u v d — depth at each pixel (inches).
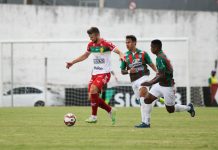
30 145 834.2
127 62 1350.9
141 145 837.2
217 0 3341.5
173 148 802.8
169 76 1146.0
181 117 1546.5
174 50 3051.2
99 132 1045.8
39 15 3075.8
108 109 1235.2
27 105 2753.4
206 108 2145.7
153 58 2871.6
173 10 3129.9
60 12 3085.6
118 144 848.9
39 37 3075.8
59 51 2992.1
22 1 3230.8
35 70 2989.7
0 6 3068.4
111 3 3331.7
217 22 3152.1
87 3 3314.5
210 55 3139.8
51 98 2736.2
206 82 3122.5
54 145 834.8
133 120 1411.2
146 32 3115.2
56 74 2982.3
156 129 1119.0
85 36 3093.0
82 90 2669.8
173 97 1167.0
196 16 3144.7
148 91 1187.3
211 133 1034.7
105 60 1234.6
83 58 1264.8
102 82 1230.9
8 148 796.0
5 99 2795.3
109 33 3102.9
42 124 1254.9
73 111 1856.5
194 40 3134.8
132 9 3112.7
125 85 2568.9
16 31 3073.3
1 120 1396.4
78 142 876.6
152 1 3336.6
